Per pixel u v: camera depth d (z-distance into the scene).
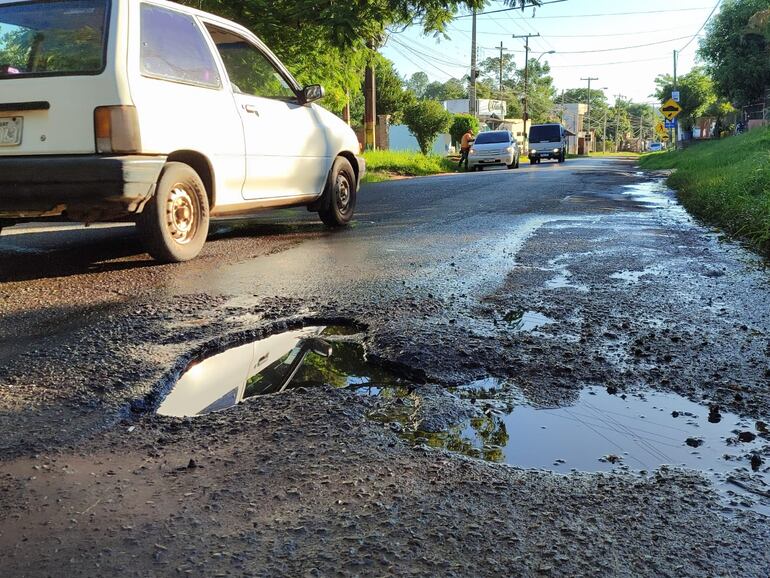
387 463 2.03
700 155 21.22
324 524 1.69
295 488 1.87
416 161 25.78
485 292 4.20
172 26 5.08
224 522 1.70
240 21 11.70
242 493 1.84
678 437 2.23
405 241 6.31
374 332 3.32
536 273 4.79
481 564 1.54
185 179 5.11
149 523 1.69
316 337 3.35
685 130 60.81
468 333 3.30
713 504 1.81
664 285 4.42
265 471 1.97
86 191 4.46
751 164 11.39
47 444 2.14
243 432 2.23
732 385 2.66
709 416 2.39
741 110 35.22
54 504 1.79
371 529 1.67
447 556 1.57
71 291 4.21
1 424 2.28
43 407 2.42
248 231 7.10
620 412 2.43
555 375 2.78
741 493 1.87
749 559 1.57
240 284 4.40
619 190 12.89
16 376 2.72
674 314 3.69
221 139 5.38
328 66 14.53
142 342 3.16
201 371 2.87
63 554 1.56
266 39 12.12
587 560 1.56
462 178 17.75
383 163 23.00
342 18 11.08
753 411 2.43
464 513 1.75
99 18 4.61
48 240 6.33
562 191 12.54
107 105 4.47
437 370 2.83
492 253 5.62
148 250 5.03
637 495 1.86
